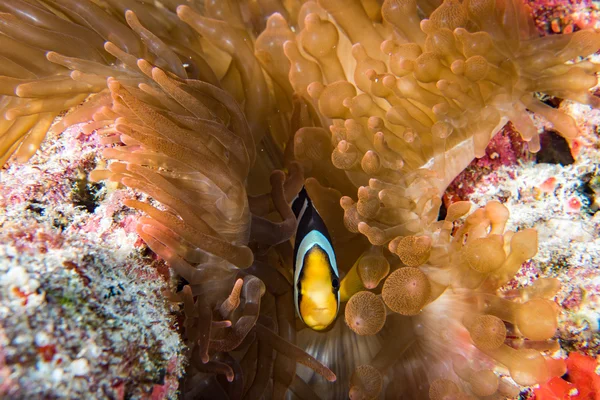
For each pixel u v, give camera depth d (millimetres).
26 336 224
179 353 271
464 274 299
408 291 277
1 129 327
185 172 302
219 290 298
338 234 338
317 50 338
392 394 309
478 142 319
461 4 326
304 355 296
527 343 295
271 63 361
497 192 375
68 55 329
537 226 358
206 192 306
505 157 374
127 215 307
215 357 298
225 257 292
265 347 304
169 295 283
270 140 371
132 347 246
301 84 347
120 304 253
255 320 291
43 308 231
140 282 275
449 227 301
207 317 282
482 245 285
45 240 257
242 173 313
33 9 324
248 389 301
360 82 338
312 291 296
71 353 229
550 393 315
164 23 372
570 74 318
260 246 325
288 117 374
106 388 232
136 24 320
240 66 354
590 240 346
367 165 307
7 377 218
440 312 312
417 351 316
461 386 301
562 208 363
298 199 328
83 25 347
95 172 292
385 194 307
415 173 323
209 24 346
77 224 308
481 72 307
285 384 306
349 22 347
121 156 291
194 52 356
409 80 321
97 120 305
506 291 305
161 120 286
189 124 297
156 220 282
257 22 378
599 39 315
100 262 262
